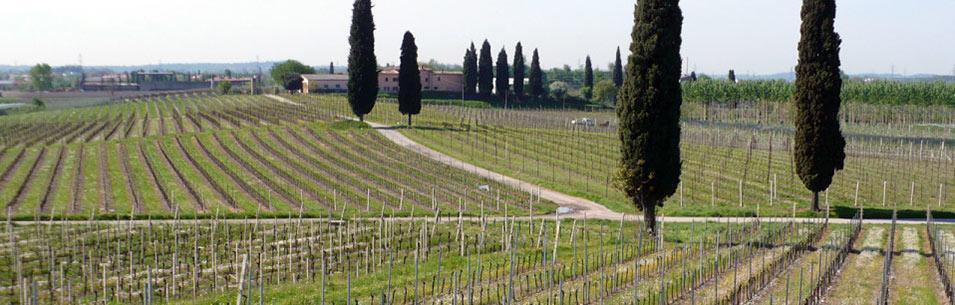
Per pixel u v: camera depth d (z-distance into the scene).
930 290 37.59
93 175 78.88
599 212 64.75
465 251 48.16
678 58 51.31
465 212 63.38
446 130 111.44
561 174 81.25
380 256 44.59
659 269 41.72
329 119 122.12
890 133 123.56
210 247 48.22
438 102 178.88
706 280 39.78
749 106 170.88
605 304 34.88
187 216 59.75
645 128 51.12
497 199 68.38
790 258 43.62
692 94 160.62
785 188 74.19
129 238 46.84
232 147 97.44
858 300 35.72
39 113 176.12
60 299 36.47
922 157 92.56
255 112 138.62
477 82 199.62
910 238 51.56
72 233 51.38
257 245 49.09
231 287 38.97
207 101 184.25
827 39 60.47
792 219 58.59
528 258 45.28
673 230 55.72
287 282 39.81
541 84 196.38
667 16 50.53
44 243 48.00
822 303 35.41
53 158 89.88
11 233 46.72
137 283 39.59
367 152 92.50
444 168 83.50
